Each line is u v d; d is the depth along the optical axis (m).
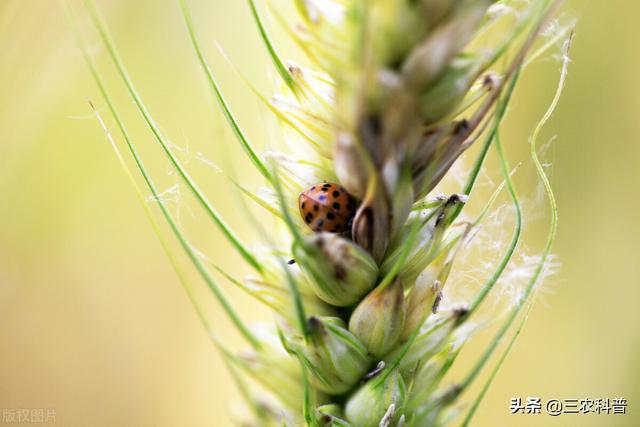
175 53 0.23
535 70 0.23
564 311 0.23
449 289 0.20
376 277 0.16
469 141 0.15
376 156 0.15
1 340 0.22
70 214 0.22
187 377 0.23
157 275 0.23
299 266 0.16
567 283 0.23
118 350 0.23
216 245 0.23
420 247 0.16
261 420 0.17
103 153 0.22
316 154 0.17
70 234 0.22
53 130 0.22
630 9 0.23
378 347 0.16
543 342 0.23
